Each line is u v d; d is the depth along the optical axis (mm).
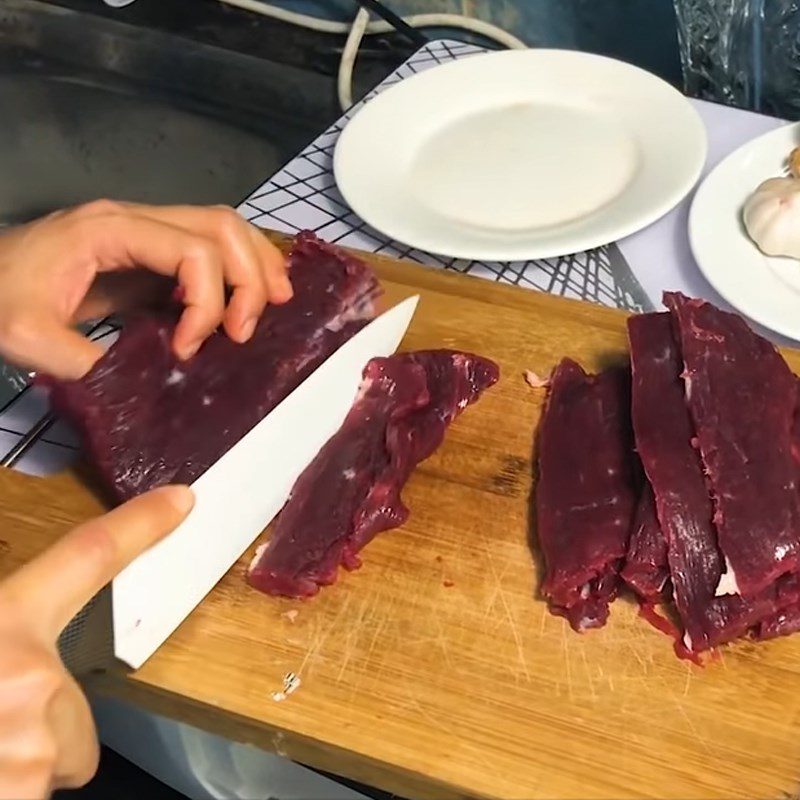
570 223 666
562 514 521
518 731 466
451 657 493
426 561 531
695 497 494
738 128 763
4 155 928
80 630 489
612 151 716
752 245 644
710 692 473
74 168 918
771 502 483
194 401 548
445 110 761
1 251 567
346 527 533
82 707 419
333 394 562
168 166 897
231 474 515
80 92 941
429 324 639
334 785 518
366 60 932
